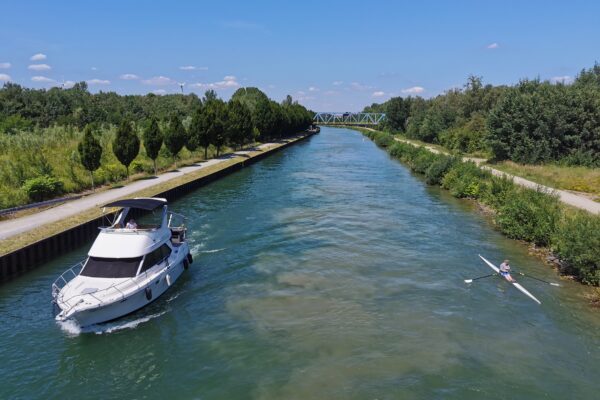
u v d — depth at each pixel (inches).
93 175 1466.5
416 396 478.3
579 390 491.2
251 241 1010.7
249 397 479.5
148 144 1720.0
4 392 492.4
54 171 1396.4
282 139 4148.6
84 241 992.9
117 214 1096.2
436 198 1508.4
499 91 3486.7
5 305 691.4
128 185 1477.6
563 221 933.2
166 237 788.0
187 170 1873.8
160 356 561.0
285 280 794.2
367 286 767.1
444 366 532.4
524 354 559.2
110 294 633.0
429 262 880.9
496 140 1989.4
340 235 1058.1
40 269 834.2
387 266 859.4
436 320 647.1
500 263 876.0
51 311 674.2
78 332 616.1
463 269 844.6
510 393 484.7
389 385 496.1
